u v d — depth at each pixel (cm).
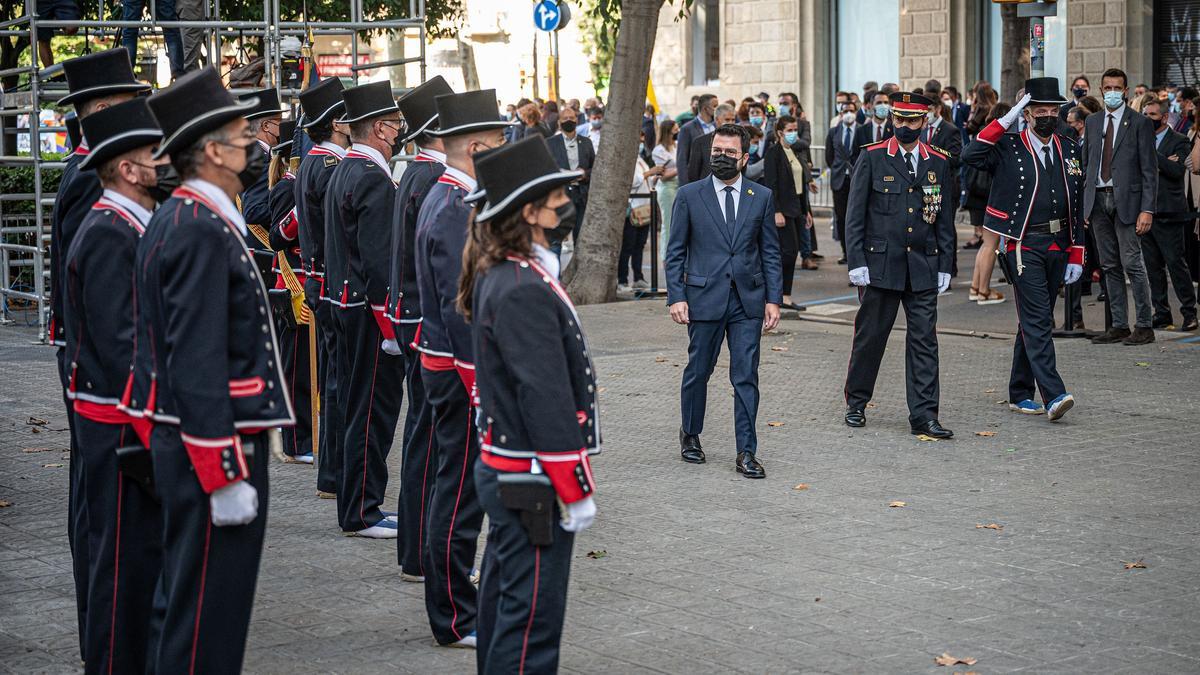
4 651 553
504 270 429
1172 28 2266
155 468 441
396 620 590
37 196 1277
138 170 471
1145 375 1096
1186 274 1279
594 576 638
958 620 572
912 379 916
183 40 1260
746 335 825
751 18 2897
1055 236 941
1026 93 939
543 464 422
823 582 625
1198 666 518
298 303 846
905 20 2633
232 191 441
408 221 613
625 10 1527
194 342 421
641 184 1723
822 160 2758
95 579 483
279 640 564
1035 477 808
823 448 888
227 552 440
